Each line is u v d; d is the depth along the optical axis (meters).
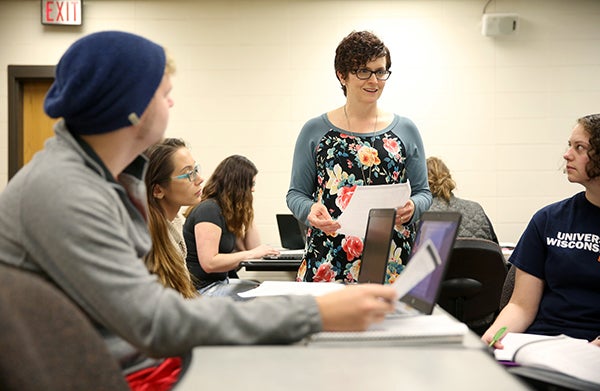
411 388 0.60
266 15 4.80
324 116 2.16
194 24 4.80
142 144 1.02
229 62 4.80
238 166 2.84
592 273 1.72
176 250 1.71
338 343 0.84
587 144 1.71
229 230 2.83
